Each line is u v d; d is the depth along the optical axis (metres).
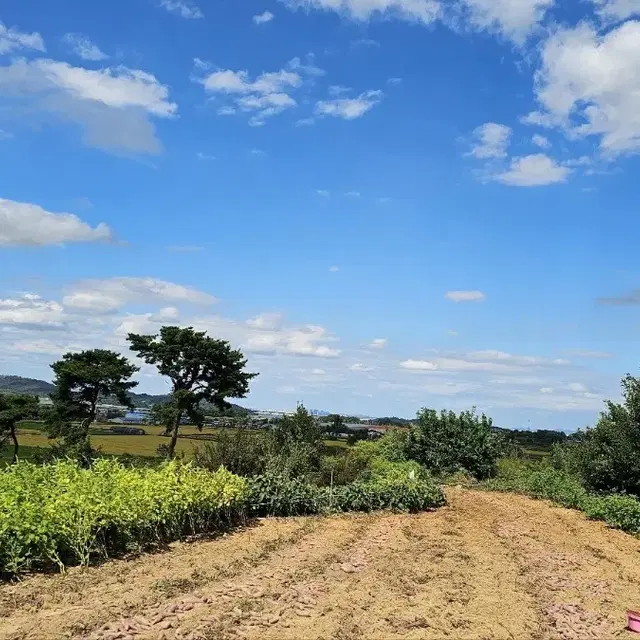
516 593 8.38
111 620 6.43
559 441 28.50
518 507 17.58
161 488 10.81
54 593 7.36
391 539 11.89
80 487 9.67
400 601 7.66
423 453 25.92
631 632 7.17
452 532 12.93
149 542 10.31
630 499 15.89
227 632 6.24
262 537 11.52
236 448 17.12
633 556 11.69
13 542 8.07
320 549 10.61
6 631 6.07
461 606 7.64
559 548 11.84
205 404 39.72
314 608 7.22
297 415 20.73
